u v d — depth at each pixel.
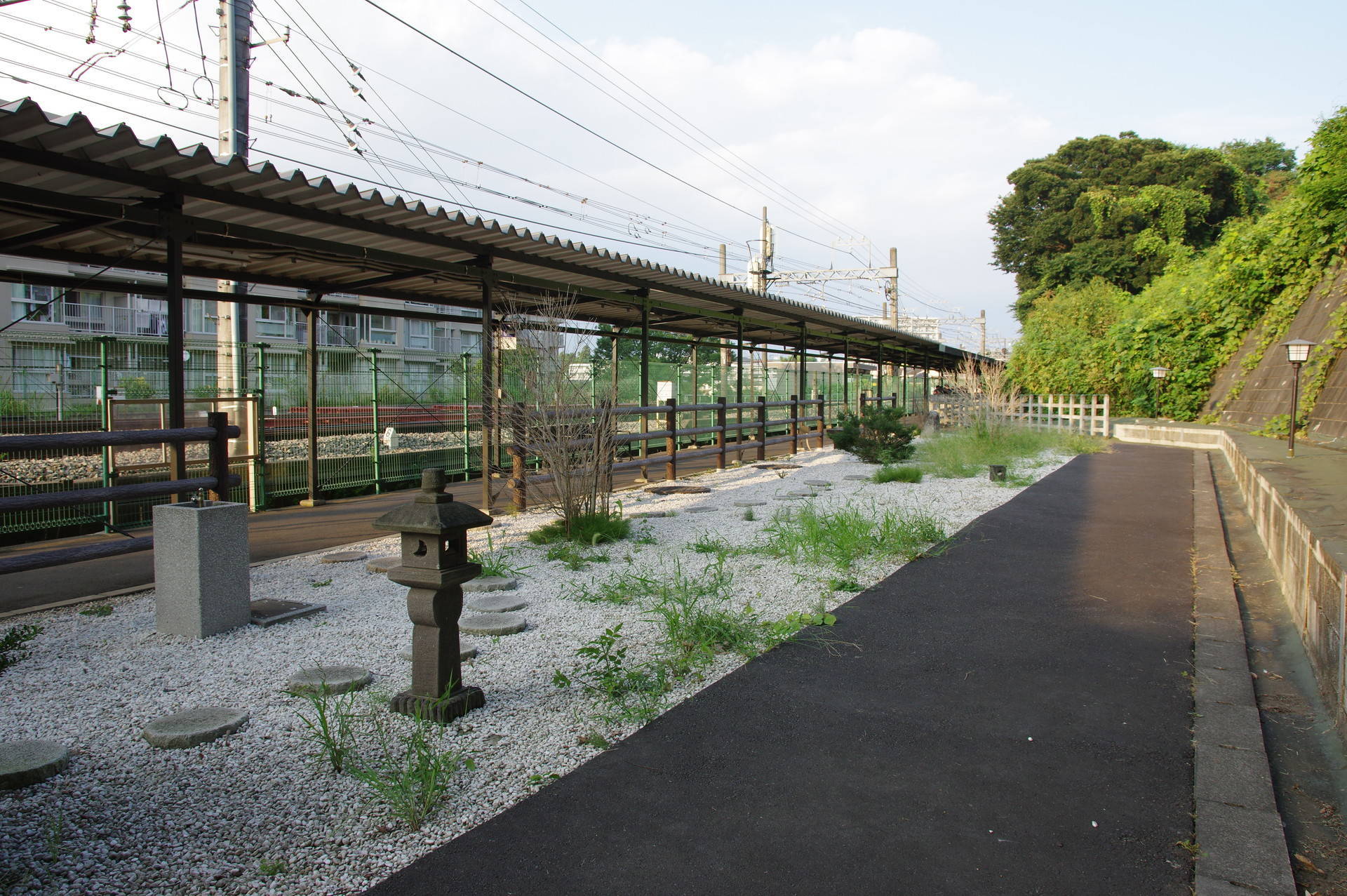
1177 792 2.74
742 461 14.97
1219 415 21.77
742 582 5.63
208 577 4.35
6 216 5.55
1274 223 20.45
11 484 9.67
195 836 2.42
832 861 2.31
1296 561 4.96
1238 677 3.85
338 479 11.11
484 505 8.55
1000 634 4.48
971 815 2.58
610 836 2.44
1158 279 32.38
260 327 24.30
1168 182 40.03
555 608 4.95
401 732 3.15
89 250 7.02
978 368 30.83
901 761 2.95
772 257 35.53
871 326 19.41
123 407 12.16
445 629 3.30
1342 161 16.05
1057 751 3.05
